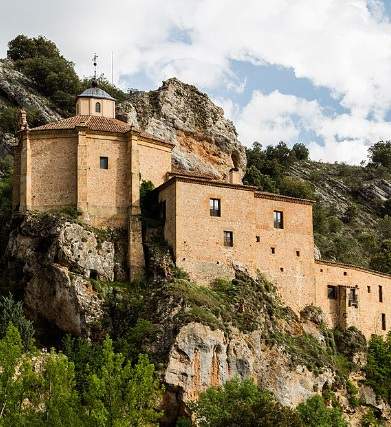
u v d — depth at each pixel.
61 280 91.31
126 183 98.62
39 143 99.38
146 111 136.25
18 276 96.12
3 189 111.50
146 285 93.25
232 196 98.31
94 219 97.00
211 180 99.50
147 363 77.88
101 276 93.38
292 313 99.88
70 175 98.25
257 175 154.62
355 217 185.12
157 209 98.81
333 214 182.88
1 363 75.62
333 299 105.62
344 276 106.81
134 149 99.12
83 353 85.69
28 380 74.44
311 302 102.75
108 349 77.88
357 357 103.06
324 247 150.88
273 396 88.50
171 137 133.88
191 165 130.12
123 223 97.56
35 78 155.62
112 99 111.44
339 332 104.44
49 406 71.94
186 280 92.75
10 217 102.75
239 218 98.06
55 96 150.75
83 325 89.81
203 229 95.81
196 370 85.06
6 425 70.06
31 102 146.38
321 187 195.62
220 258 95.88
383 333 109.44
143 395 75.81
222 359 87.00
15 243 97.00
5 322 88.44
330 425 85.31
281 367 91.75
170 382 83.50
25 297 94.69
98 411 72.25
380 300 110.31
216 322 87.88
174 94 139.88
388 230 179.75
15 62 160.38
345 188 198.00
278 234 101.75
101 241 95.06
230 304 92.31
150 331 86.75
